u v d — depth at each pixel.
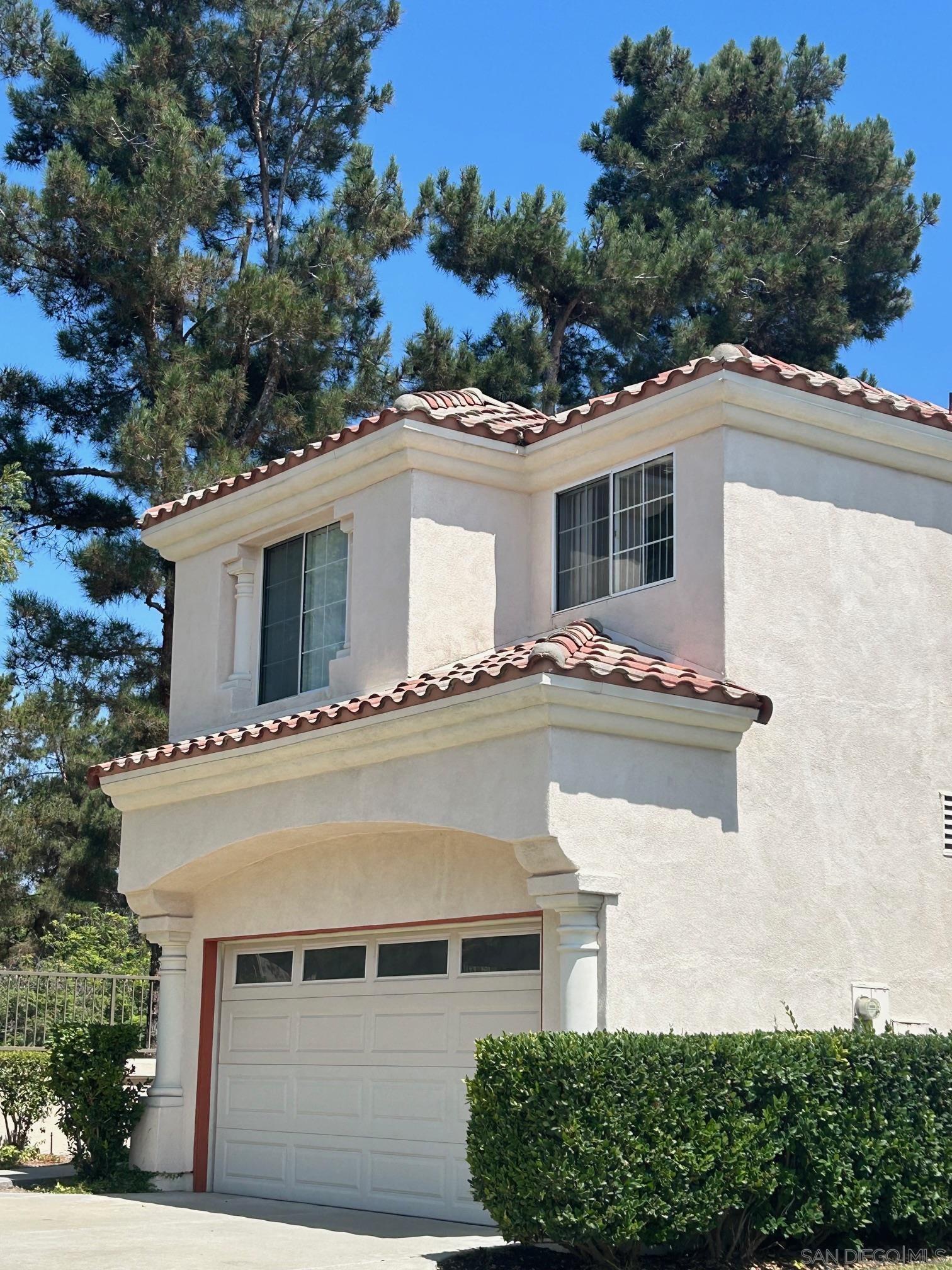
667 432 14.95
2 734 31.53
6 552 24.33
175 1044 17.28
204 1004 17.27
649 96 40.75
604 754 12.84
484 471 16.38
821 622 14.71
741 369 14.33
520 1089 11.07
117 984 21.42
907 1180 12.26
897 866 14.66
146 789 16.98
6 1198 16.05
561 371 36.28
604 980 12.49
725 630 14.05
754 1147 11.42
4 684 28.73
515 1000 13.84
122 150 31.02
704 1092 11.28
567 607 16.08
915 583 15.55
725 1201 11.25
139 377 30.52
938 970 14.73
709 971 13.09
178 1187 16.86
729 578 14.17
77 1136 17.28
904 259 38.47
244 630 18.25
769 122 39.97
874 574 15.24
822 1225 11.94
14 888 33.72
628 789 12.91
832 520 15.05
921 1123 12.40
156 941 17.61
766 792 13.87
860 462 15.41
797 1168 11.77
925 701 15.32
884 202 38.56
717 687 13.25
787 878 13.82
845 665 14.77
